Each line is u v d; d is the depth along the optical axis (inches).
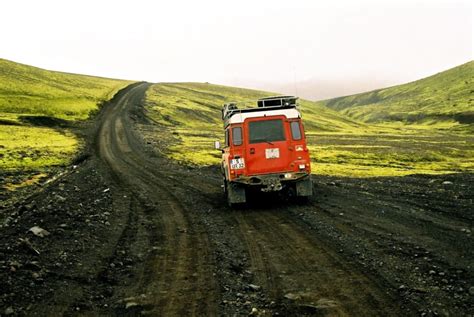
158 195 821.9
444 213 538.6
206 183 1029.8
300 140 680.4
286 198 737.6
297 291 292.2
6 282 300.8
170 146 2571.4
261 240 448.8
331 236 440.1
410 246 382.3
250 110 684.1
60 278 324.8
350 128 6929.1
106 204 690.8
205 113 5698.8
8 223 502.6
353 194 765.3
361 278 308.0
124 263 375.6
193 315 259.9
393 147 3346.5
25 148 2034.9
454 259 334.0
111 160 1766.7
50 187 859.4
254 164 675.4
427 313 239.3
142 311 268.7
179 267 361.4
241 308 267.7
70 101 4552.2
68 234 461.7
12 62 6382.9
